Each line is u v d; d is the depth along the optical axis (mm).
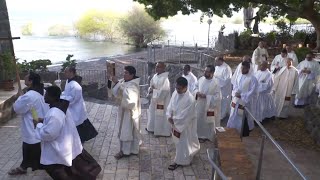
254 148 7465
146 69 19016
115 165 6488
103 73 16734
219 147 5391
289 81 9500
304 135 8414
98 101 11203
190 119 6293
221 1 15266
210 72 7711
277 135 8398
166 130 8008
